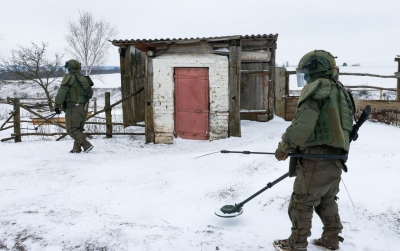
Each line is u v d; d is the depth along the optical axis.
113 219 4.43
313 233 3.72
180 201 5.06
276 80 12.33
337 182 3.11
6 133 13.61
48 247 3.61
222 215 4.02
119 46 11.88
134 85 12.06
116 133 10.66
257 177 5.82
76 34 41.06
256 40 11.51
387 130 10.03
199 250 3.43
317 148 2.96
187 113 9.90
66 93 8.34
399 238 3.66
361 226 3.94
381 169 5.59
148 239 3.70
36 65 36.66
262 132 10.18
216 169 6.48
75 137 8.54
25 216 4.46
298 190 3.08
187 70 9.76
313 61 3.01
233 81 9.52
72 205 4.98
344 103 2.99
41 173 6.74
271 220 4.19
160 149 9.05
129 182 5.98
